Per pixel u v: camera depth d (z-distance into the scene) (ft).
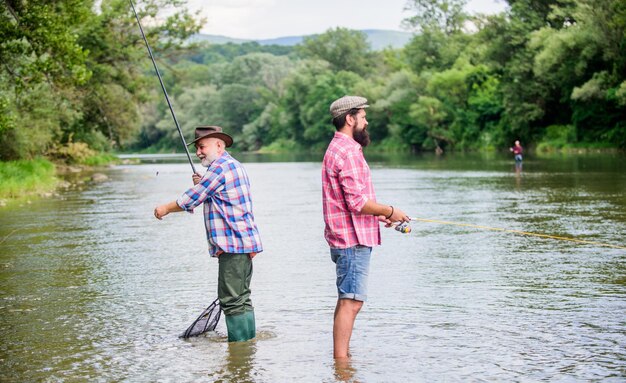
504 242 34.76
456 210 49.26
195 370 16.40
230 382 15.52
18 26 65.36
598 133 179.11
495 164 127.65
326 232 17.76
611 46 169.17
